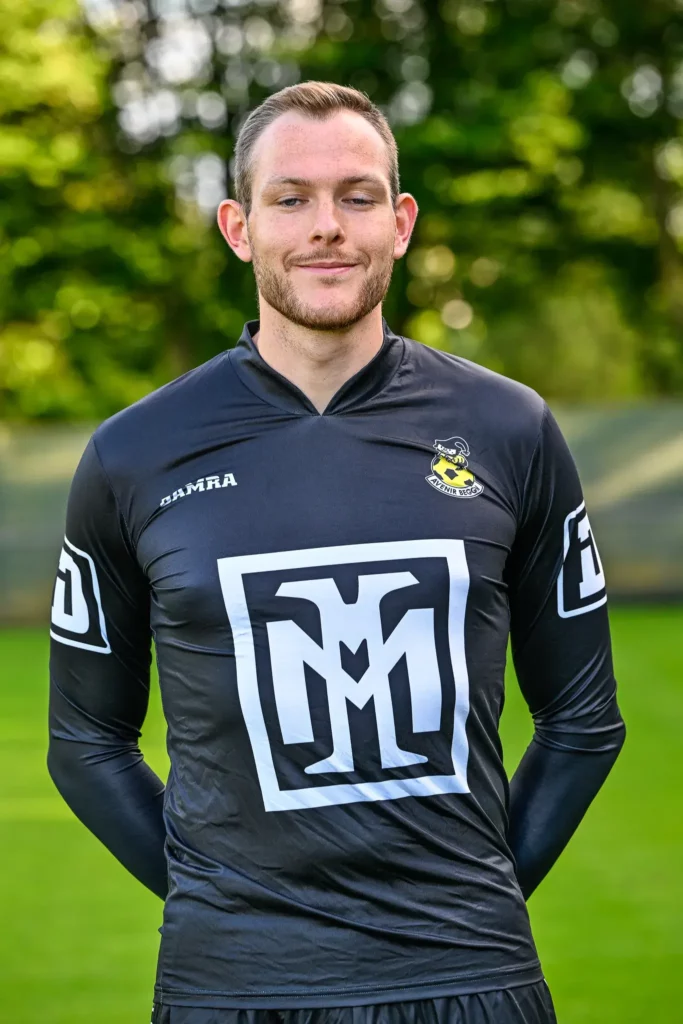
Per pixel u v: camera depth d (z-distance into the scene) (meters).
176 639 2.42
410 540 2.39
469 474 2.47
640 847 6.07
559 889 5.48
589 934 4.93
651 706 9.48
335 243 2.39
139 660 2.66
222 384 2.53
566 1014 4.15
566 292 28.16
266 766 2.32
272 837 2.30
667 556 15.77
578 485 2.62
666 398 26.81
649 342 26.55
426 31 24.73
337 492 2.42
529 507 2.53
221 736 2.35
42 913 5.39
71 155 23.17
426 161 23.20
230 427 2.49
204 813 2.36
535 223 25.67
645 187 25.67
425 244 25.27
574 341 34.88
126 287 24.31
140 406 2.57
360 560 2.37
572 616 2.61
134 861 2.65
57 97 22.98
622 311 27.09
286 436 2.46
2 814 7.00
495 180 23.88
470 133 22.86
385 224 2.44
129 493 2.50
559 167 24.72
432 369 2.56
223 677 2.35
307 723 2.32
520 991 2.32
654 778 7.39
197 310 24.92
